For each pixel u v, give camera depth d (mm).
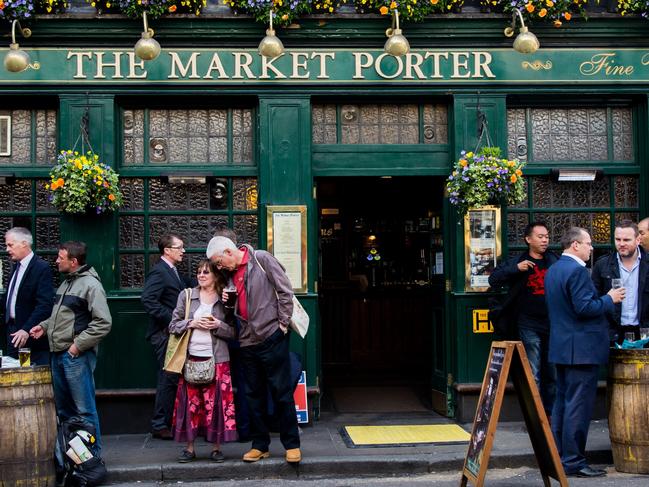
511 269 6801
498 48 7406
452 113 7477
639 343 5859
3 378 5242
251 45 7309
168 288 6738
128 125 7480
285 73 7312
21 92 7176
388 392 8953
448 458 5984
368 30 7312
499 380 4973
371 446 6379
